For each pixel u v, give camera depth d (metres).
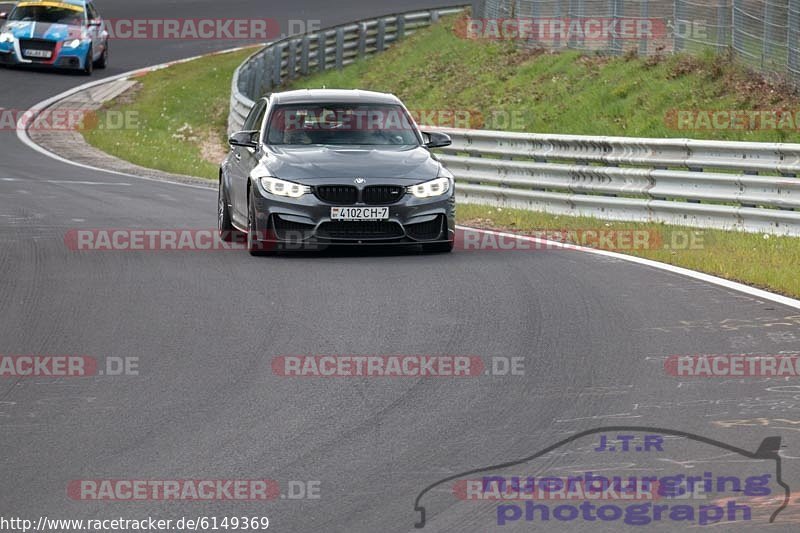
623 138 60.78
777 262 45.78
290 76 129.88
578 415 25.33
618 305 36.81
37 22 125.62
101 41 130.25
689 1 91.44
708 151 56.72
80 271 43.69
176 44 149.00
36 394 27.45
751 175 55.03
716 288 39.75
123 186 74.19
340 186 45.84
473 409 25.89
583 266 44.56
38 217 58.06
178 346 31.91
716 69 86.75
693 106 83.81
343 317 35.28
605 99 92.56
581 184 62.75
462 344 31.81
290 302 37.56
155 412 25.94
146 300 38.12
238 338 32.75
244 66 112.00
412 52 131.38
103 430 24.67
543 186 65.00
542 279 41.53
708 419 24.94
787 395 26.67
